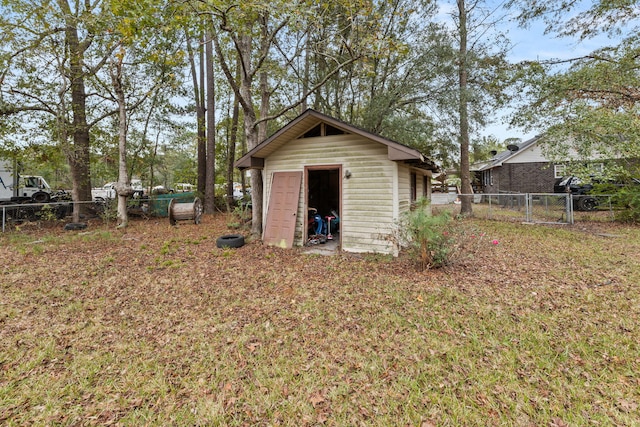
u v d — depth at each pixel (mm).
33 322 3529
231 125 16797
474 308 3750
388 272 5309
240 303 4051
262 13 6445
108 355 2873
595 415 2080
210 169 14570
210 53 13680
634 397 2221
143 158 14578
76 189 11383
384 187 6590
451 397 2279
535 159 18266
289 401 2279
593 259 5754
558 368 2584
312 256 6562
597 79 8930
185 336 3211
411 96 11117
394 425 2041
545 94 9531
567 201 10242
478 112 11000
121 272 5426
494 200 13641
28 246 7516
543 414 2104
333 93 12828
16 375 2566
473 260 5875
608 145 8844
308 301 4082
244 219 10758
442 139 11594
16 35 8977
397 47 6547
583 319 3400
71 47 10305
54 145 11844
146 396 2348
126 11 5336
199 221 11773
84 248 7305
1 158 12164
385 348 2934
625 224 9656
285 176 7746
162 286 4723
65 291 4504
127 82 11711
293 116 14852
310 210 8719
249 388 2426
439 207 14656
